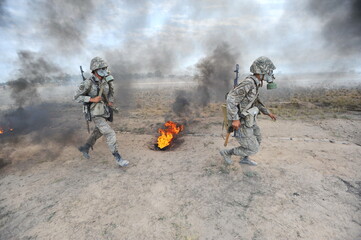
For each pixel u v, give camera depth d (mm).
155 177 3430
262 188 2992
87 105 3529
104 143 5199
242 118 3186
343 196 2748
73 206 2721
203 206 2643
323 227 2230
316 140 5000
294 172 3402
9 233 2311
